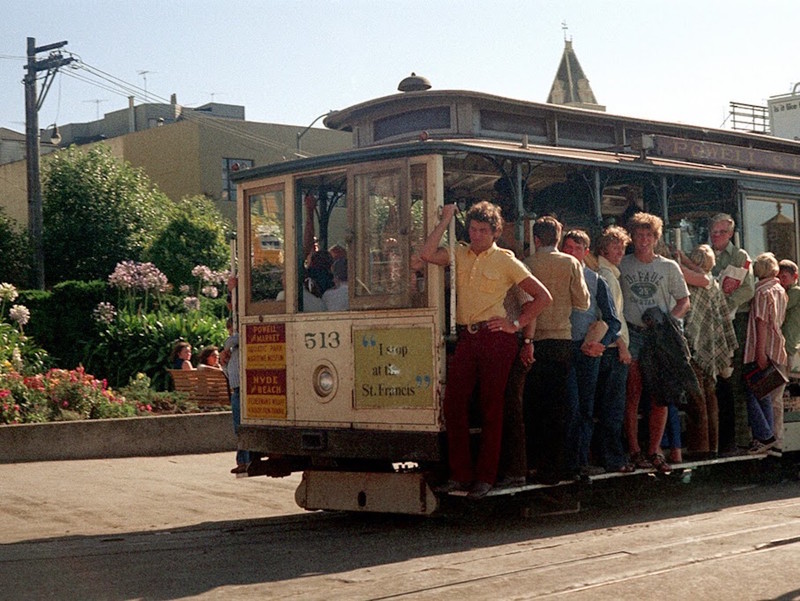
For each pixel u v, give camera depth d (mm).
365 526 9102
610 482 10055
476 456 8656
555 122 11320
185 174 39125
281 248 9547
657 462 9555
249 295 9812
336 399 9047
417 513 8602
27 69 27250
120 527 9398
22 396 15281
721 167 11359
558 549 7500
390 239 8711
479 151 8672
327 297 9266
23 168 38094
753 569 6668
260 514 10070
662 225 10258
